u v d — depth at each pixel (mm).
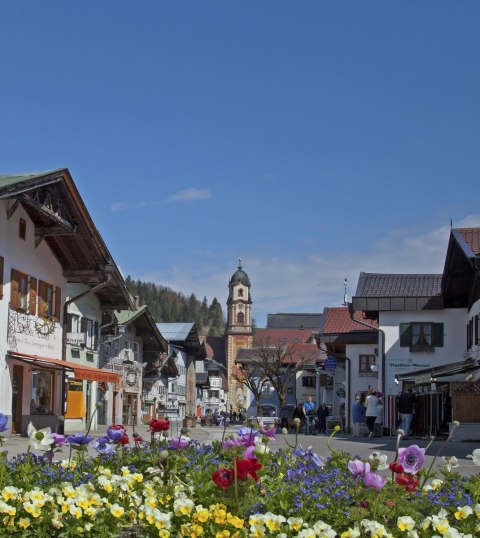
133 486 7406
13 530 6328
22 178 29156
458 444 27969
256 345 91688
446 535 6129
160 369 62688
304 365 87688
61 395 36312
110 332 48625
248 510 6785
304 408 41438
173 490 7266
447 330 43938
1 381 29953
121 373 52844
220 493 7137
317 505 6879
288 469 8625
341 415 59312
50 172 29609
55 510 6527
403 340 44125
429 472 8156
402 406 34062
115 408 52031
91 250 34875
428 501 7160
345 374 55156
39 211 30188
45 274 34188
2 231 29859
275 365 84625
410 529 6168
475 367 31656
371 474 6543
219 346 152625
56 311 35406
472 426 30828
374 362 51438
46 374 34969
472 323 39438
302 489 7367
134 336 56594
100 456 9117
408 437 33938
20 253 31688
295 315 155750
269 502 6980
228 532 6051
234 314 147750
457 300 43812
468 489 7840
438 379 33562
